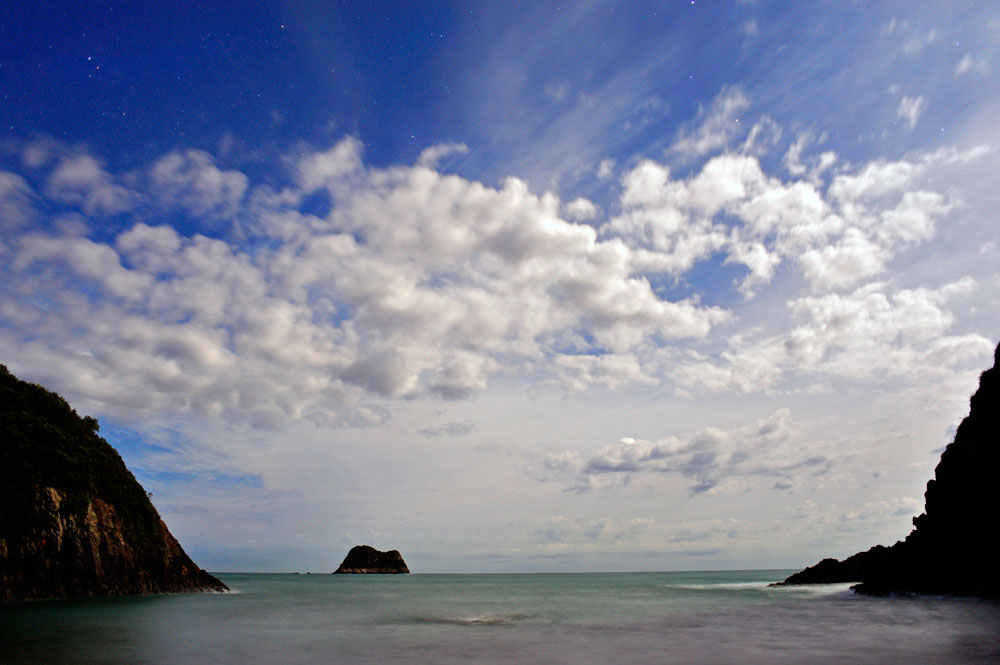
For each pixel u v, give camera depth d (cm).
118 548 6819
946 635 3297
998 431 5944
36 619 4316
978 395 6444
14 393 6838
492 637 3588
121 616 4634
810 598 6612
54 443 6631
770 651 2864
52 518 6075
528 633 3803
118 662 2616
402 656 2834
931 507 6569
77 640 3278
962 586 5719
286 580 19312
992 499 5753
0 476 5819
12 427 6238
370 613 5525
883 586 6488
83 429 7475
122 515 7106
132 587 6900
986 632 3397
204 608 5700
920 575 6262
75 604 5541
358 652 2961
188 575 8156
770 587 9631
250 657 2789
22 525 5791
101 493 6956
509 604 6812
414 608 6231
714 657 2719
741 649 2952
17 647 3017
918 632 3441
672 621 4500
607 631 3862
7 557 5628
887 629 3600
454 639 3488
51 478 6309
